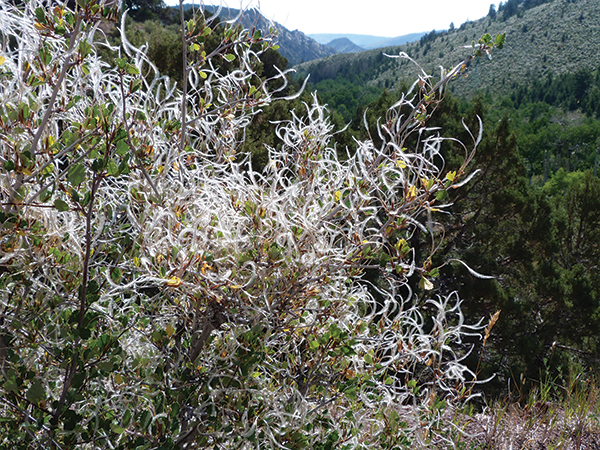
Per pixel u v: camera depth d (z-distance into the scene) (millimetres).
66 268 1553
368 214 1739
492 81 160875
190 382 1597
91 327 1418
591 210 12219
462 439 2709
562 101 141625
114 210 1727
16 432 1418
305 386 1825
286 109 4938
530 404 3451
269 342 1863
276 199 1645
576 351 11477
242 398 1562
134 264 1563
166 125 1736
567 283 10625
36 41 1526
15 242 1411
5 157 1450
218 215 1646
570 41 166250
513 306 9500
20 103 1369
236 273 1542
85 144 1434
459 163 9594
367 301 2037
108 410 1508
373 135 8008
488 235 10555
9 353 1427
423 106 1773
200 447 1628
